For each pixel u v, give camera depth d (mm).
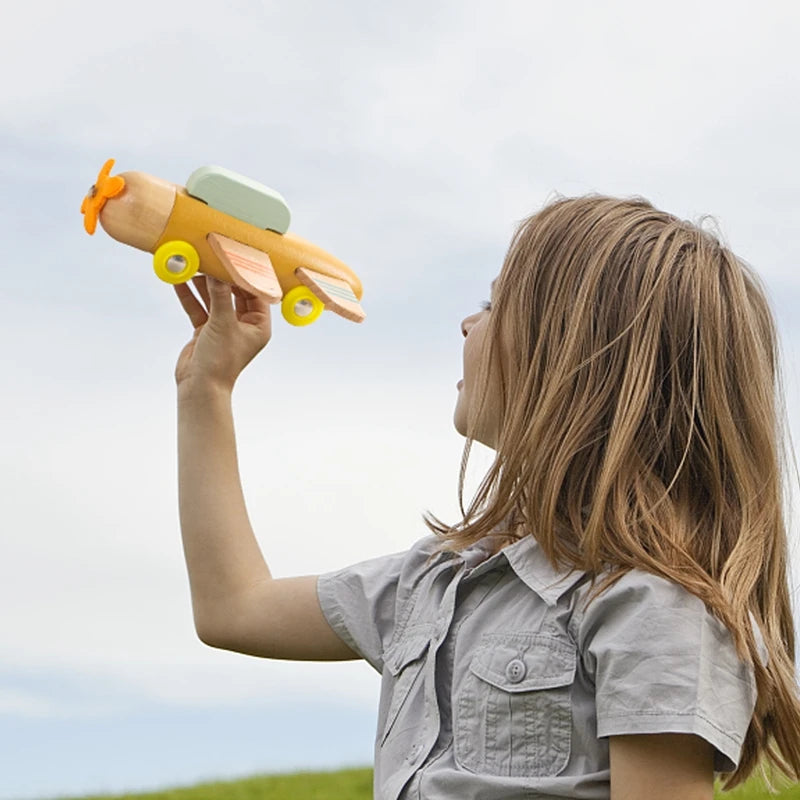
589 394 1593
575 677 1462
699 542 1534
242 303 1919
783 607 1626
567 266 1659
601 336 1613
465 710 1504
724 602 1437
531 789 1419
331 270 1822
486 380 1692
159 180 1697
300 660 1818
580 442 1570
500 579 1602
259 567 1846
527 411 1622
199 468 1846
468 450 1696
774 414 1685
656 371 1597
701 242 1692
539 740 1452
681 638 1394
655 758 1373
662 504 1521
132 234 1684
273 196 1753
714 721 1370
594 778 1412
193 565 1834
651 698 1369
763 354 1695
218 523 1832
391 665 1674
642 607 1420
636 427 1551
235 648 1818
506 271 1717
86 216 1719
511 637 1517
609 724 1387
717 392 1601
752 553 1532
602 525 1501
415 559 1785
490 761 1467
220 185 1709
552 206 1750
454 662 1553
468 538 1621
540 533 1547
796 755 1522
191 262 1708
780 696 1511
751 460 1621
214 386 1859
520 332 1668
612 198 1756
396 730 1578
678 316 1614
